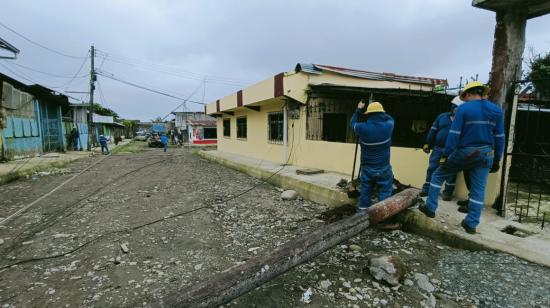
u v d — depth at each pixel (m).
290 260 2.66
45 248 3.99
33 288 3.01
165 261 3.56
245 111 13.55
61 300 2.79
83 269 3.39
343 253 3.54
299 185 6.72
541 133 7.02
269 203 6.10
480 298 2.54
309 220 4.95
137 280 3.12
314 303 2.63
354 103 9.66
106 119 34.34
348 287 2.85
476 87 3.34
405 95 7.91
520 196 5.32
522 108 6.77
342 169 7.58
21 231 4.68
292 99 8.80
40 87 15.09
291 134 9.61
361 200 4.32
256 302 2.66
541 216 4.13
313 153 8.63
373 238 3.92
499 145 3.29
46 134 16.97
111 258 3.66
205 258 3.63
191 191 7.52
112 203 6.34
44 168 11.46
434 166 4.64
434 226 3.79
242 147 14.14
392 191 4.55
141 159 16.12
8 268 3.45
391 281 2.82
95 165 13.26
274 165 9.79
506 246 3.15
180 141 32.03
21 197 6.95
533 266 2.81
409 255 3.39
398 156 5.98
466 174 3.96
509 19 4.06
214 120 32.88
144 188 7.96
